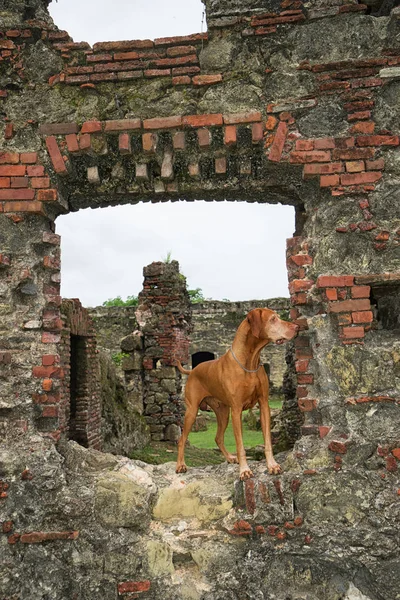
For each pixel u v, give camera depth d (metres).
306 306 3.98
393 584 3.51
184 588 3.63
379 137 3.87
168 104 4.06
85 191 4.26
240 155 4.10
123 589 3.64
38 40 4.17
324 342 3.86
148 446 11.12
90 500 3.77
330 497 3.66
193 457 9.96
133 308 20.56
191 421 4.21
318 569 3.62
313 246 3.99
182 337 12.73
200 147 4.02
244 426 14.25
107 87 4.11
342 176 3.88
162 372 11.95
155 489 3.98
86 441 8.37
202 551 3.69
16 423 3.92
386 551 3.54
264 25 4.02
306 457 3.77
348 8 3.96
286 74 3.99
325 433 3.77
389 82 3.90
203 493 3.91
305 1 4.02
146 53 4.08
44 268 4.16
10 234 4.05
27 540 3.70
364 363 3.77
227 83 4.04
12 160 4.07
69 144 4.05
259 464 4.10
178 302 12.16
